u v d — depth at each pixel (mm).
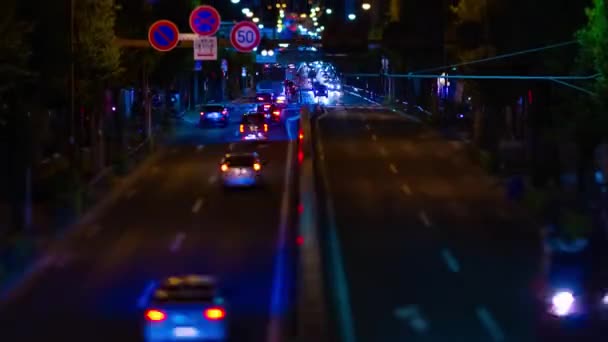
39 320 43562
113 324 42938
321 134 131875
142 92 138500
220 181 86938
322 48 120500
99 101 100375
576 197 67312
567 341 33281
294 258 53906
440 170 97250
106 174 84688
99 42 93312
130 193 82062
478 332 40844
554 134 81000
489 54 106125
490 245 61000
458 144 118250
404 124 148375
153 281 50969
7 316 44312
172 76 158500
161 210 73688
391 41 122812
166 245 60562
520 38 100938
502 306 45406
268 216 70875
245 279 51344
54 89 82250
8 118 67438
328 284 46719
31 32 74500
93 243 61094
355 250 59875
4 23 64750
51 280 51281
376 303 46375
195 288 37156
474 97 113688
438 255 58312
